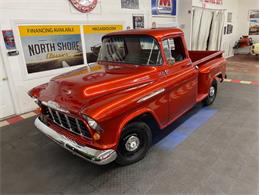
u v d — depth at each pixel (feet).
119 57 11.20
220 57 16.83
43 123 10.00
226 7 36.42
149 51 10.19
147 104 8.98
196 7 28.53
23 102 15.81
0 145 11.59
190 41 29.09
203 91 14.30
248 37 41.47
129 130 8.81
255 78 24.29
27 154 10.68
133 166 9.38
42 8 15.48
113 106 7.59
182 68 11.37
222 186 8.03
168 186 8.14
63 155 10.48
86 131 7.82
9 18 14.10
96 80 8.75
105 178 8.73
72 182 8.60
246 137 11.49
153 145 10.96
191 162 9.50
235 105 16.14
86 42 18.74
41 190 8.23
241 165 9.19
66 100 8.26
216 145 10.79
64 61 17.60
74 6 17.19
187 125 13.06
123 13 21.29
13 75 14.96
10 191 8.23
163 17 26.61
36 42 15.67
